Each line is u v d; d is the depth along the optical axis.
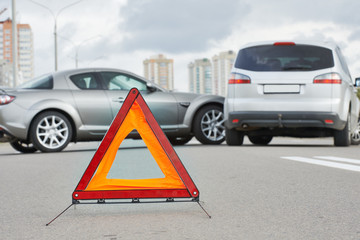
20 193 5.00
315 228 3.34
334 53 9.52
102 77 10.15
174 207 4.14
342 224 3.44
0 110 9.34
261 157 7.95
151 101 10.34
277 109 9.32
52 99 9.59
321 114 9.22
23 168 7.16
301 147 10.03
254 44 9.73
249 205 4.17
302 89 9.32
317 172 6.13
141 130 3.77
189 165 7.03
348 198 4.41
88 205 4.29
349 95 9.68
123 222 3.60
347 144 9.99
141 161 7.88
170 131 10.55
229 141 10.34
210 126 10.96
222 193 4.77
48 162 7.91
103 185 3.74
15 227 3.51
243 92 9.51
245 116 9.42
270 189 4.95
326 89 9.28
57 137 9.93
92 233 3.29
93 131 9.89
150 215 3.83
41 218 3.80
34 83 9.92
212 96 11.00
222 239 3.10
